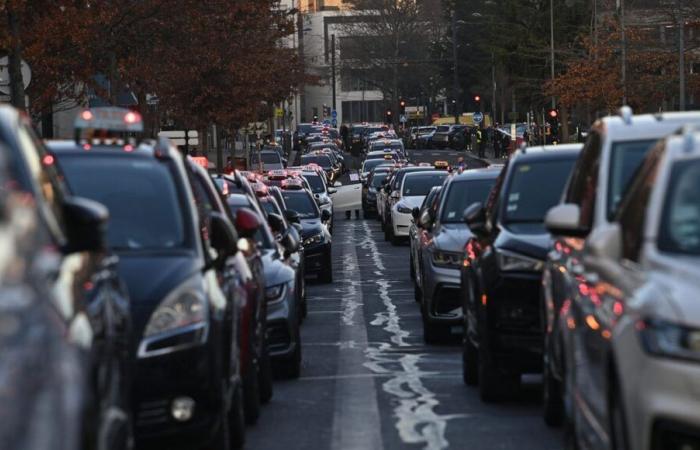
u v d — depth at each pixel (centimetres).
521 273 2825
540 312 2722
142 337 2022
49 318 1094
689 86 14625
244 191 4069
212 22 11019
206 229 2489
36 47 6625
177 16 8575
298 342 3541
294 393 3269
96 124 2384
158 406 2016
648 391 1503
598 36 16150
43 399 1012
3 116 1520
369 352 4103
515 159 3256
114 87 8162
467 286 3244
